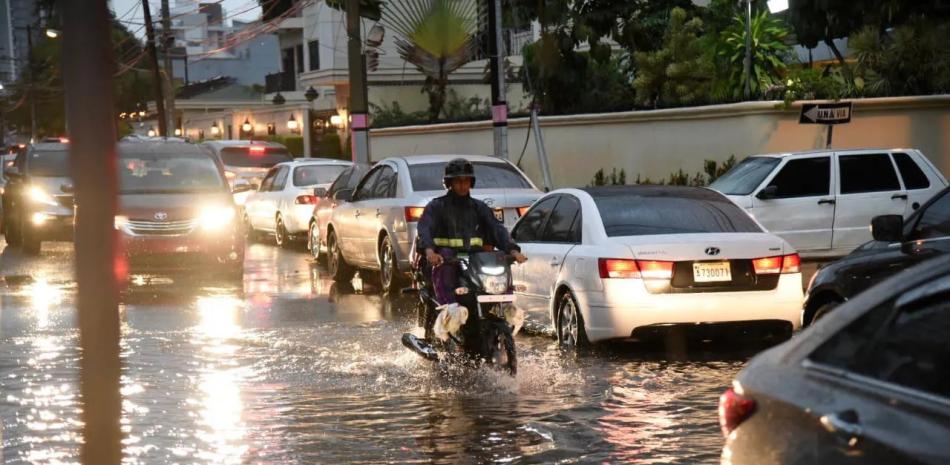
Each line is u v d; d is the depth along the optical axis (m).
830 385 4.98
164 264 26.09
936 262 5.09
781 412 5.10
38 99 115.31
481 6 41.69
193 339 17.56
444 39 41.25
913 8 29.44
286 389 13.62
